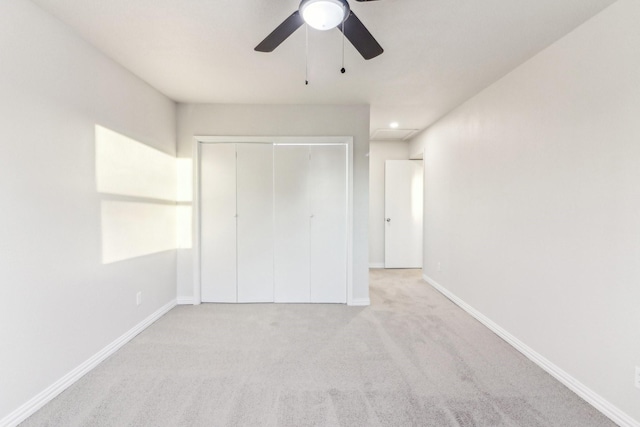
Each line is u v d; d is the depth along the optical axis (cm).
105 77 220
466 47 211
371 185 536
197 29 191
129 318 248
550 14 173
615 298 161
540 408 168
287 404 170
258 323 284
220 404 170
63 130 183
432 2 164
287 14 176
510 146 247
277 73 254
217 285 341
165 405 169
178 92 296
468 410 166
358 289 337
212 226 338
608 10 165
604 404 165
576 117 184
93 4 165
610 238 163
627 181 155
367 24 184
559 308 196
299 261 343
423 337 255
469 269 311
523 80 232
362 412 164
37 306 167
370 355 225
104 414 162
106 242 221
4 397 150
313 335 259
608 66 164
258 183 339
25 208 160
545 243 208
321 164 341
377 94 301
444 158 375
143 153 268
